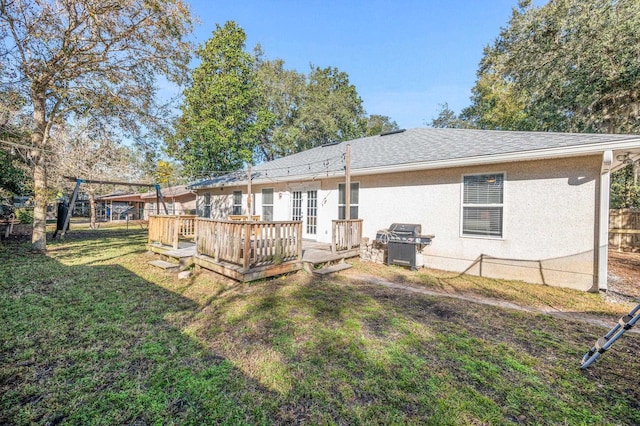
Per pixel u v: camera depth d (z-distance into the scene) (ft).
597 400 6.92
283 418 6.21
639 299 14.97
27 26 21.25
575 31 34.12
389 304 13.55
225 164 57.26
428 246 22.29
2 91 22.35
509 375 7.88
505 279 18.81
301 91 74.02
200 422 6.06
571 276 16.81
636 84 31.07
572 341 10.00
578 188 16.62
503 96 67.82
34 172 25.95
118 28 23.36
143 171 34.06
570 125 40.09
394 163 22.94
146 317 11.57
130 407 6.44
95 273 18.30
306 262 19.20
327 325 10.99
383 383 7.43
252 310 12.38
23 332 9.95
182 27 25.85
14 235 36.24
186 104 53.78
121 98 26.63
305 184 31.53
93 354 8.63
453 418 6.24
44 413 6.23
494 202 19.45
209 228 18.66
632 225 30.71
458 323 11.43
